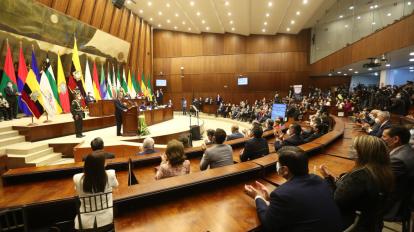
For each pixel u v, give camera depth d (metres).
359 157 1.77
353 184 1.65
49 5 9.98
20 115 9.27
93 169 1.80
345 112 9.37
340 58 13.20
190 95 20.45
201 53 20.23
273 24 16.62
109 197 1.79
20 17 8.66
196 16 15.99
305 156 1.61
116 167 3.05
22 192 2.35
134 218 1.75
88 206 1.79
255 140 3.33
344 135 4.80
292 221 1.42
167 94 20.45
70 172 2.78
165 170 2.45
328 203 1.48
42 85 8.02
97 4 12.37
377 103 9.05
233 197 2.06
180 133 9.17
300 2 12.30
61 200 2.16
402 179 2.12
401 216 2.17
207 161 2.92
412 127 3.51
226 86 20.14
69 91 10.99
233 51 19.98
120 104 7.98
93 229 1.69
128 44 15.17
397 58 10.25
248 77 19.89
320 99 12.93
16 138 6.68
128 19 15.45
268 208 1.53
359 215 1.62
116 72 14.84
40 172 2.67
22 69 8.71
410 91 8.50
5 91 8.32
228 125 14.19
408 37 7.33
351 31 12.89
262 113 13.52
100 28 12.98
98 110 9.77
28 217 2.14
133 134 8.02
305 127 6.49
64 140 7.17
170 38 20.17
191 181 2.13
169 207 1.91
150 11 15.62
